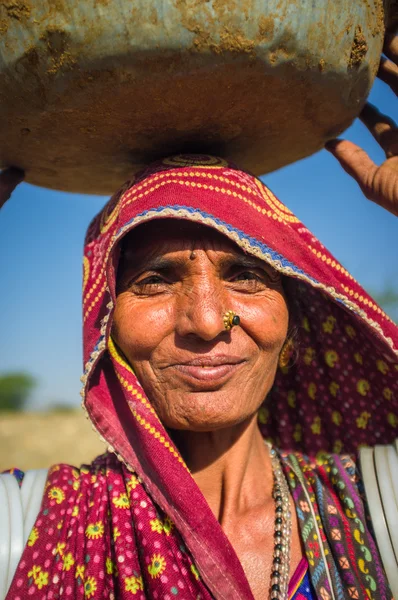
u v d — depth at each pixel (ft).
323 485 4.96
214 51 3.75
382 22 4.48
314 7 3.84
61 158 5.01
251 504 4.89
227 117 4.44
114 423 4.84
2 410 57.06
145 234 4.64
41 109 4.21
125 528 4.41
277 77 4.04
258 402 4.77
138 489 4.56
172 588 4.15
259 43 3.78
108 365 5.07
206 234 4.54
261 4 3.67
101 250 4.91
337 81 4.32
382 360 5.38
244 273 4.66
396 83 5.19
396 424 5.53
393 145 5.31
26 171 5.32
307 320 5.66
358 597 4.28
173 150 4.92
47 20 3.70
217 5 3.61
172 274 4.61
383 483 4.79
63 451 25.89
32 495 4.68
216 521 4.34
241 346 4.57
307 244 4.89
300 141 5.12
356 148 5.51
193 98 4.12
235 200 4.53
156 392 4.61
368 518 4.70
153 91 4.00
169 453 4.45
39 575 4.28
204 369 4.48
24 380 58.29
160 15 3.61
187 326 4.41
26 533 4.46
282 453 5.48
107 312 4.56
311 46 3.95
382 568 4.48
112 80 3.89
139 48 3.70
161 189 4.46
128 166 5.22
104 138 4.65
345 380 5.59
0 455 25.09
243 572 4.27
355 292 4.98
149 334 4.52
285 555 4.50
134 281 4.67
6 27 3.80
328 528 4.59
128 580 4.19
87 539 4.41
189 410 4.50
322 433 5.66
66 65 3.84
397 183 5.08
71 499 4.66
